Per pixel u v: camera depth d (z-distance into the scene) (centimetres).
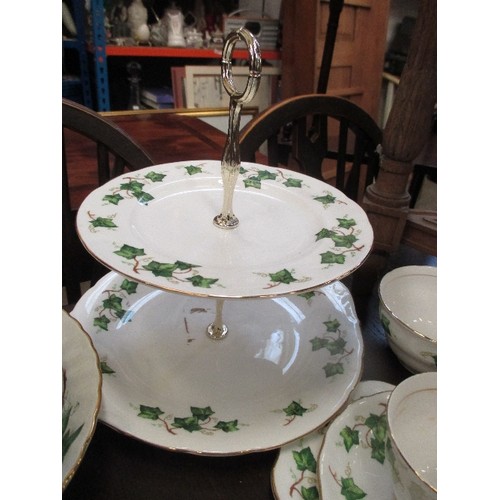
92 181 74
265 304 55
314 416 41
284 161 139
